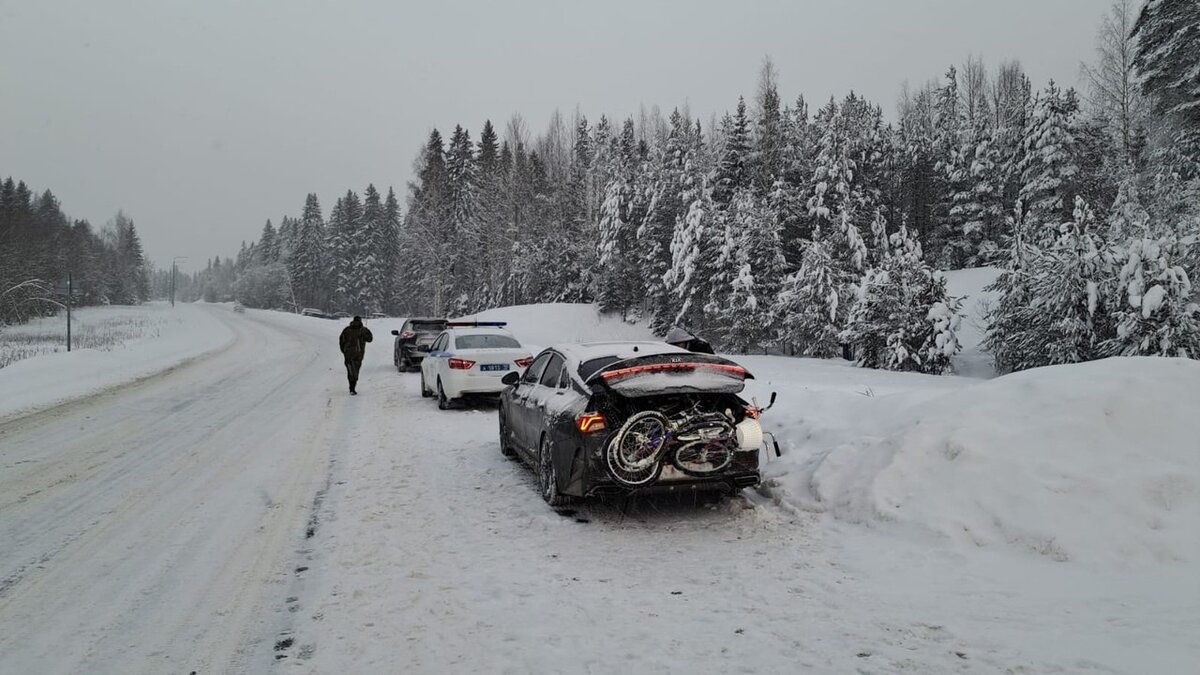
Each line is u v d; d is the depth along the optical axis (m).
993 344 21.75
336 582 4.53
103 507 6.33
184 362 23.23
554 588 4.38
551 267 56.53
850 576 4.46
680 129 49.25
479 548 5.20
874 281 22.66
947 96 65.31
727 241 35.16
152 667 3.40
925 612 3.84
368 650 3.56
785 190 38.56
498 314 47.56
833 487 5.94
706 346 7.76
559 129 80.38
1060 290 18.11
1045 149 37.16
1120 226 18.81
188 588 4.45
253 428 10.67
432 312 69.06
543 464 6.57
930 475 5.46
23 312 48.47
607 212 47.28
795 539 5.25
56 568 4.80
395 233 92.56
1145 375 5.63
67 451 8.89
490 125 70.25
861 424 6.94
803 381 16.09
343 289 84.56
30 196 111.00
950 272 44.06
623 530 5.60
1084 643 3.31
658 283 43.06
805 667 3.22
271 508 6.30
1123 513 4.60
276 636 3.75
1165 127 27.48
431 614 4.00
